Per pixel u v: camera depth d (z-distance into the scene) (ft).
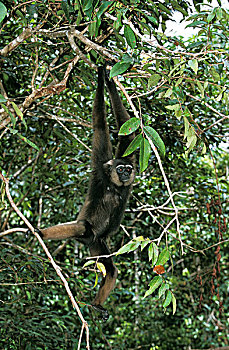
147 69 16.67
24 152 30.63
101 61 21.62
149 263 34.01
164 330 44.57
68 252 39.11
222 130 30.07
